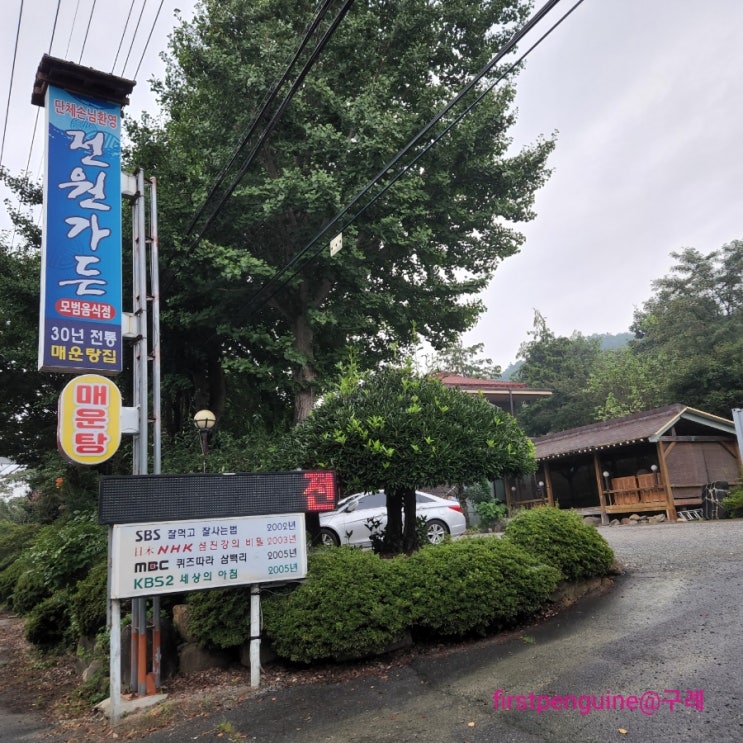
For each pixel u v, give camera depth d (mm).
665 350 31281
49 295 6492
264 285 11867
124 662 5957
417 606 5586
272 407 16719
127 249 12547
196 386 15680
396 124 11961
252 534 5488
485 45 14469
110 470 15109
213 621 5781
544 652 5195
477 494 19922
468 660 5273
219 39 12836
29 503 31750
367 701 4668
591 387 31641
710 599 5840
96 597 7855
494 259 15852
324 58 12773
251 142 12484
